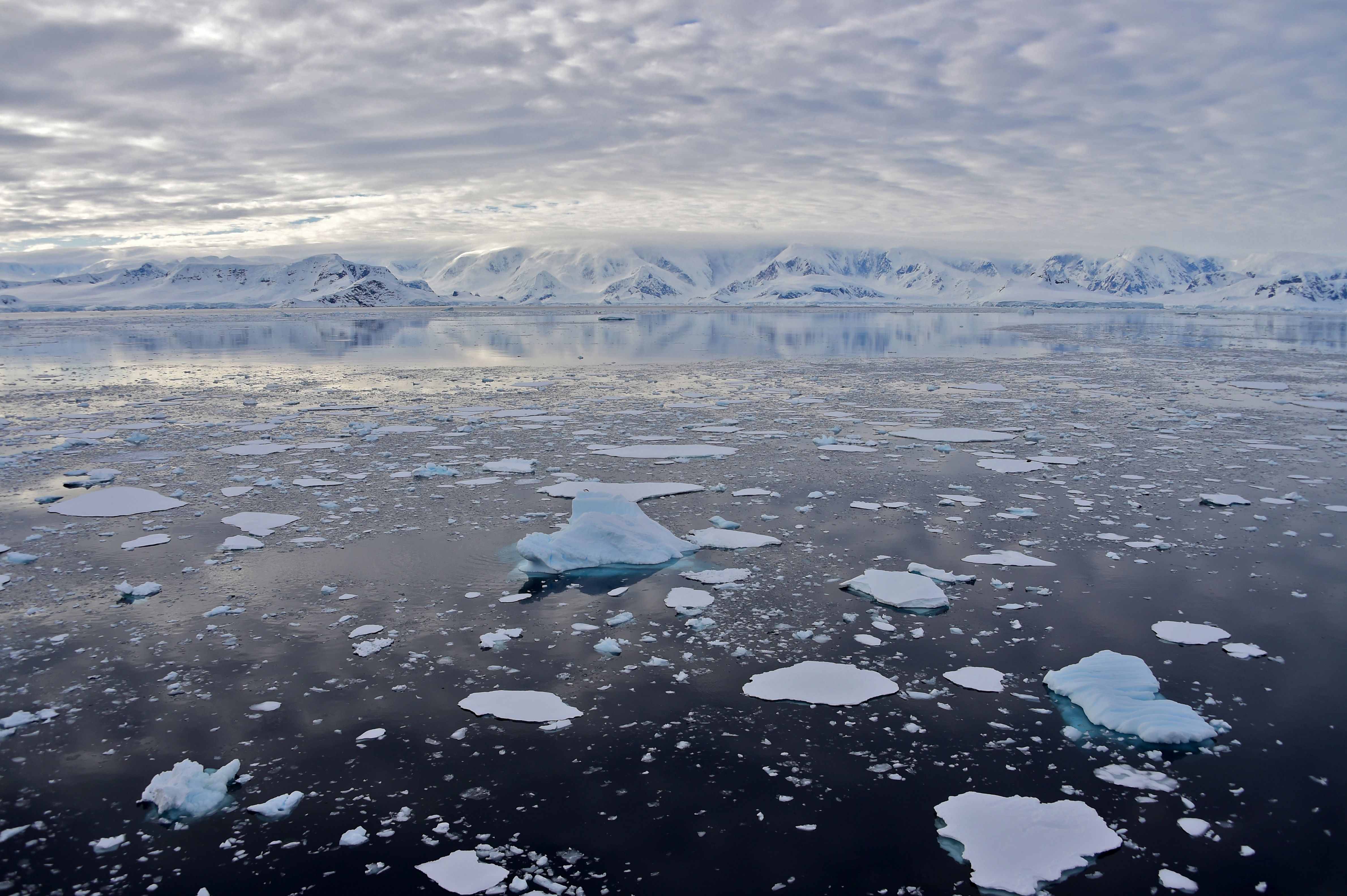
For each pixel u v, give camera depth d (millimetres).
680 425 19125
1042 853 4871
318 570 9430
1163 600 8523
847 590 8836
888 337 58656
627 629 7930
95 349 45719
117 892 4629
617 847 4961
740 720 6340
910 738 6117
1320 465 14617
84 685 6855
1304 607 8344
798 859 4859
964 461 15047
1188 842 5008
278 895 4590
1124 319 108562
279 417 20609
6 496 12766
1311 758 5836
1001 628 7898
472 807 5336
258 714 6418
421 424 19484
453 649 7512
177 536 10641
